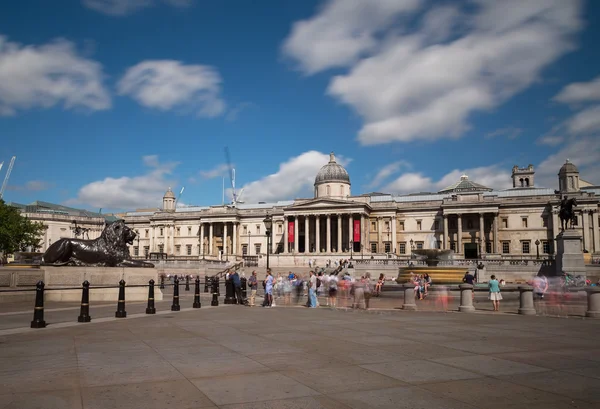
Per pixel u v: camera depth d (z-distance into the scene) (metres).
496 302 33.81
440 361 14.68
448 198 126.88
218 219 146.62
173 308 30.78
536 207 120.31
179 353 15.75
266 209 147.88
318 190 147.88
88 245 38.91
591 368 13.83
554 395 11.08
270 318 26.95
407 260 92.50
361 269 92.69
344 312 31.50
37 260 43.31
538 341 18.80
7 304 32.19
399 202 137.50
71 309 29.55
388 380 12.32
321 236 136.62
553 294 43.88
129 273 38.75
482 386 11.80
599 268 74.50
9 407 9.95
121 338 18.81
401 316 29.02
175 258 132.00
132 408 9.92
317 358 15.03
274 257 120.94
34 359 14.65
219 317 27.20
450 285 54.56
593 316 28.23
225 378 12.42
